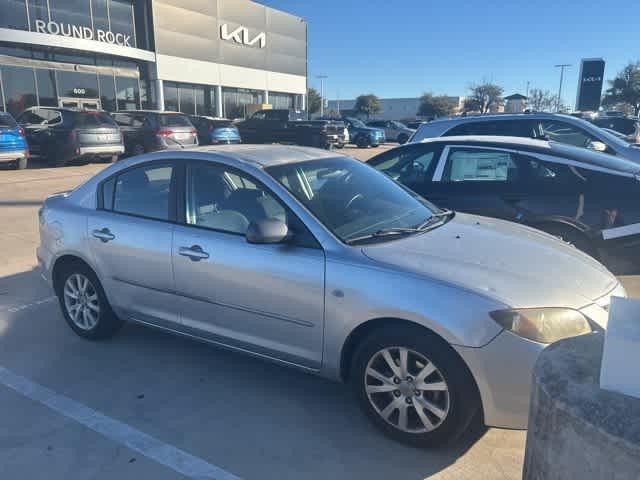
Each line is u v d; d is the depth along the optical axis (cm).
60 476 276
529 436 188
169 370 387
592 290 294
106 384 367
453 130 856
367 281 291
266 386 364
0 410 336
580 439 161
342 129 2508
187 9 3094
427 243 326
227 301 345
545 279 292
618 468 153
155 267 376
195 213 368
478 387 268
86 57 2634
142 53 2845
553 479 173
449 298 271
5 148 1421
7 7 2242
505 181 544
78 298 436
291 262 316
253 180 349
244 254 334
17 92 2339
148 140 1702
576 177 518
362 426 317
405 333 282
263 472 278
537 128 820
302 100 4284
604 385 168
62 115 1559
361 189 383
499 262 304
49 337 444
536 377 183
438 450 293
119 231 394
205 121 2106
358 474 275
